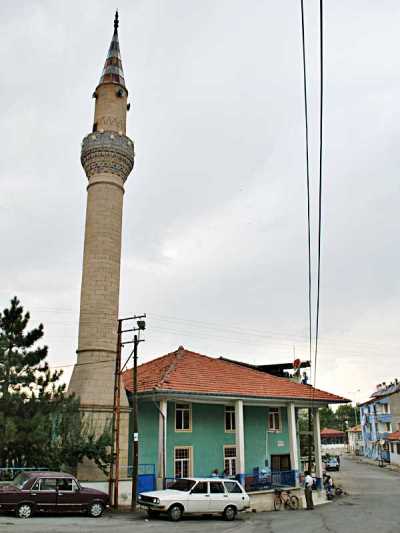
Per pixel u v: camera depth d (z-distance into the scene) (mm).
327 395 33188
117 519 17969
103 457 21938
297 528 17625
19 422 19844
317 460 32750
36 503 17078
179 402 27844
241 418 27891
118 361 23359
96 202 27766
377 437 72438
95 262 26734
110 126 29391
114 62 31344
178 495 19000
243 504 20312
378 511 24359
